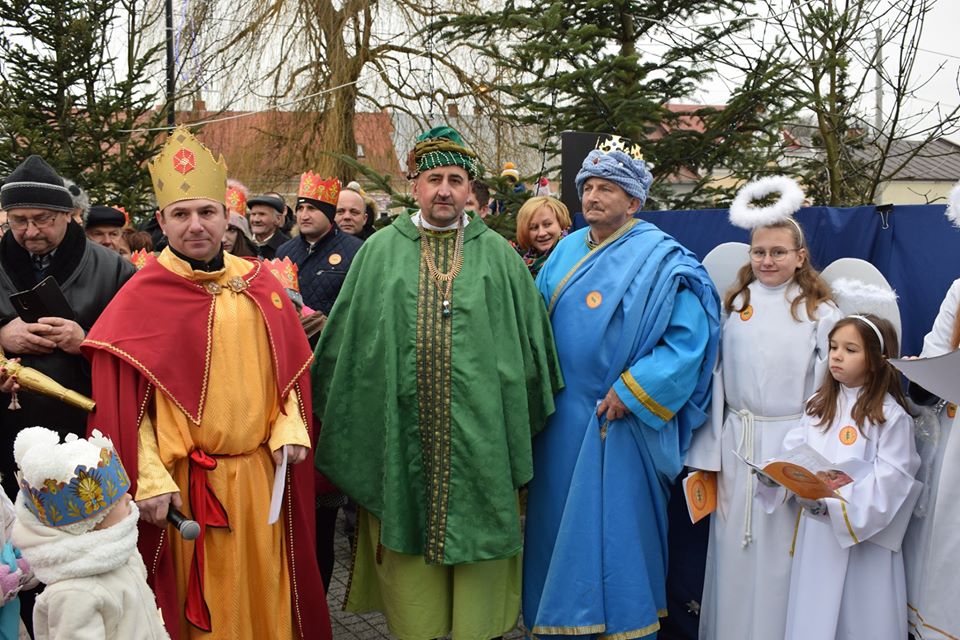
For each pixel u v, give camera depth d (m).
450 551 3.10
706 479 3.35
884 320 2.95
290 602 3.10
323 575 3.98
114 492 2.24
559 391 3.39
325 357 3.37
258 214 6.37
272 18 13.47
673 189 7.23
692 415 3.29
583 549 3.23
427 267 3.27
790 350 3.16
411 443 3.20
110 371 2.78
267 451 3.04
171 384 2.80
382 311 3.23
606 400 3.26
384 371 3.22
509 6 6.84
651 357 3.22
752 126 6.58
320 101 13.20
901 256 3.49
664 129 7.04
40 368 3.02
